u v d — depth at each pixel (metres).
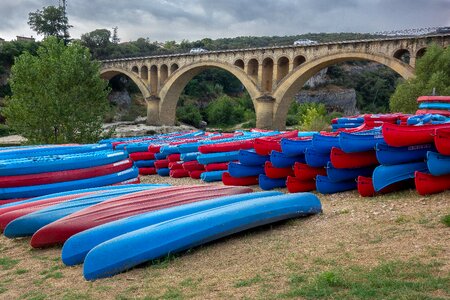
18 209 12.22
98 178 17.77
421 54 46.25
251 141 20.84
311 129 46.97
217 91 127.50
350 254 7.54
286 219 10.28
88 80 33.72
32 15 113.81
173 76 76.44
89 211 10.50
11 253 10.09
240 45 164.50
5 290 7.57
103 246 7.78
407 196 11.95
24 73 32.50
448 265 6.55
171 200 11.22
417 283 5.96
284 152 15.77
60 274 8.10
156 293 6.65
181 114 97.50
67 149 22.28
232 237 9.38
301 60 61.22
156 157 24.28
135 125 82.00
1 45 89.50
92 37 114.81
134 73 84.25
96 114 34.31
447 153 11.49
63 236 9.82
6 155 20.30
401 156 12.69
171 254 8.32
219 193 12.00
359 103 133.12
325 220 10.13
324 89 128.38
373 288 5.95
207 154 20.28
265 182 16.80
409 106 37.94
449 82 37.53
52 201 12.66
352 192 14.09
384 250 7.55
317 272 6.83
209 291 6.50
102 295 6.79
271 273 7.00
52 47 34.94
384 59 48.41
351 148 13.45
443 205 10.20
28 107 31.44
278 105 61.25
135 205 10.86
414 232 8.37
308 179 15.30
